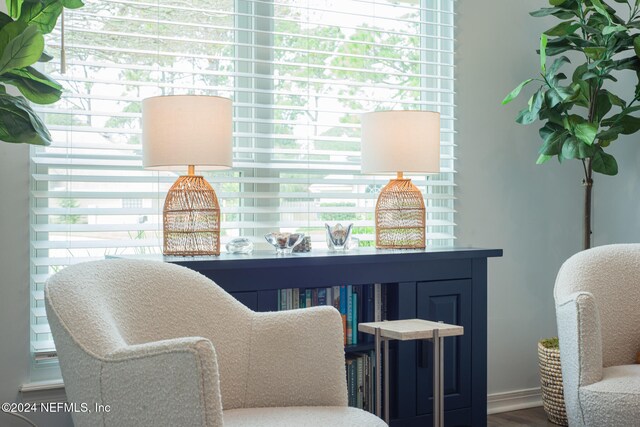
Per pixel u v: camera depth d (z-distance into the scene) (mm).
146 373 1637
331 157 3506
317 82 3354
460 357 3127
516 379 3938
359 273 2895
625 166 4320
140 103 3098
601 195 4266
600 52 3557
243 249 2912
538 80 3729
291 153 3324
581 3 3629
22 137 2199
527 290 3973
